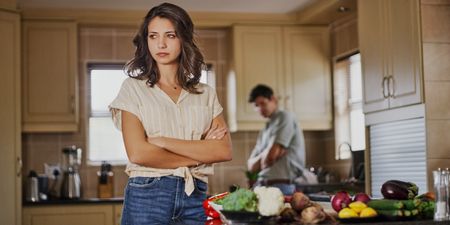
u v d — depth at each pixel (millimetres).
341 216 2455
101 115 7555
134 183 2727
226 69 7770
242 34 7387
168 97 2797
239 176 7738
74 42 7066
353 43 7090
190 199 2742
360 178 6660
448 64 5035
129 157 2730
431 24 5039
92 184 7430
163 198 2707
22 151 7328
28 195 6820
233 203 2414
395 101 5297
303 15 7332
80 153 7129
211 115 2859
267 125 7098
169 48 2756
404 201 2535
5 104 6418
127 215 2738
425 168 5000
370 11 5648
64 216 6676
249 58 7383
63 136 7410
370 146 5844
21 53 6988
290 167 6945
